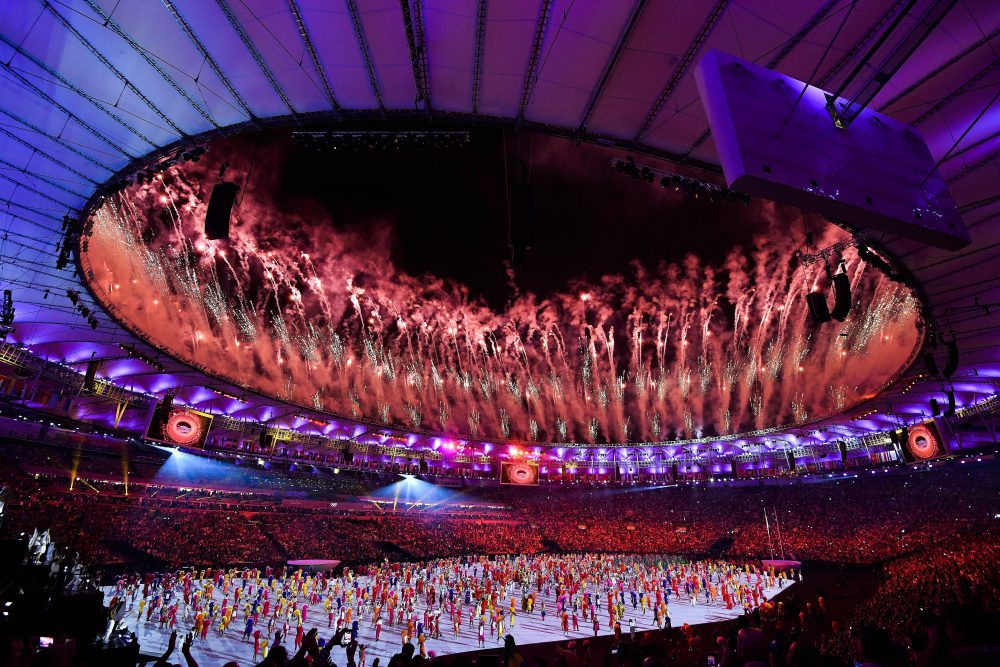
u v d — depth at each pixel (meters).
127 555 38.78
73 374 37.00
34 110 17.50
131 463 49.38
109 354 37.03
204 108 17.61
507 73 14.91
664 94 14.77
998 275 22.02
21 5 14.05
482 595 33.53
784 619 30.20
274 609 30.11
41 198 21.28
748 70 8.14
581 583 44.56
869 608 26.61
